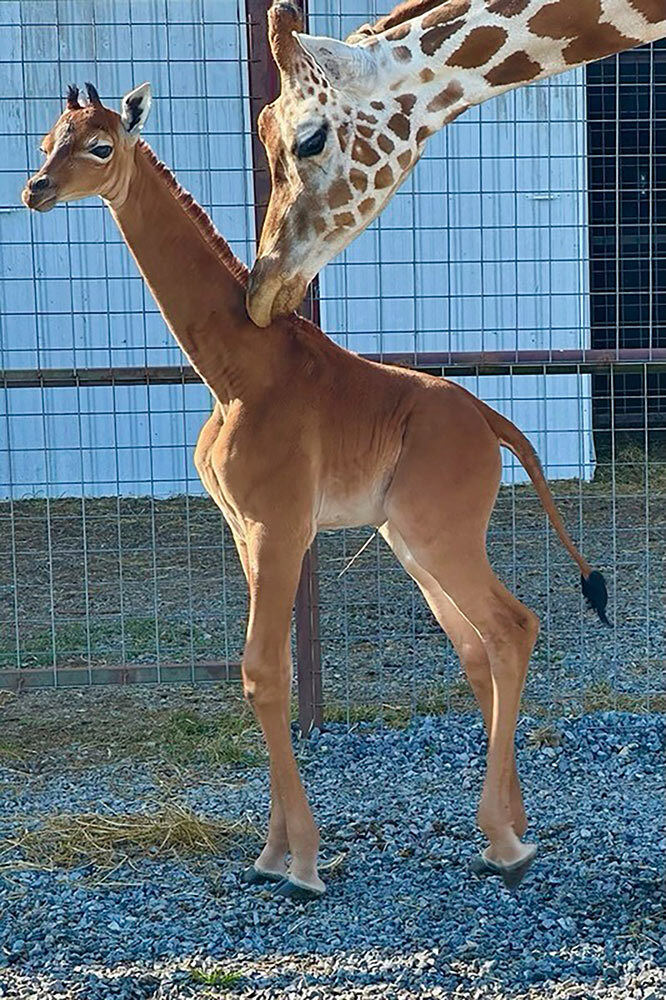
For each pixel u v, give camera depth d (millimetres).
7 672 10477
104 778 9680
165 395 20031
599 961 6559
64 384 10180
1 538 17828
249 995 6379
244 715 11023
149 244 7719
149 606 14344
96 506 19438
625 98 21328
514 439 7883
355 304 19500
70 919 7285
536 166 19422
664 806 8805
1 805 9141
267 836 8281
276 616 7461
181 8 18844
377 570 11750
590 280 19625
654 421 21859
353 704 11109
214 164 18984
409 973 6512
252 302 6992
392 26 6750
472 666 7914
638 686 11375
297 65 6445
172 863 8094
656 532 16844
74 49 19031
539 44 6219
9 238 19500
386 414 7711
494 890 7473
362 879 7727
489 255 19578
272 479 7465
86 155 7516
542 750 9938
